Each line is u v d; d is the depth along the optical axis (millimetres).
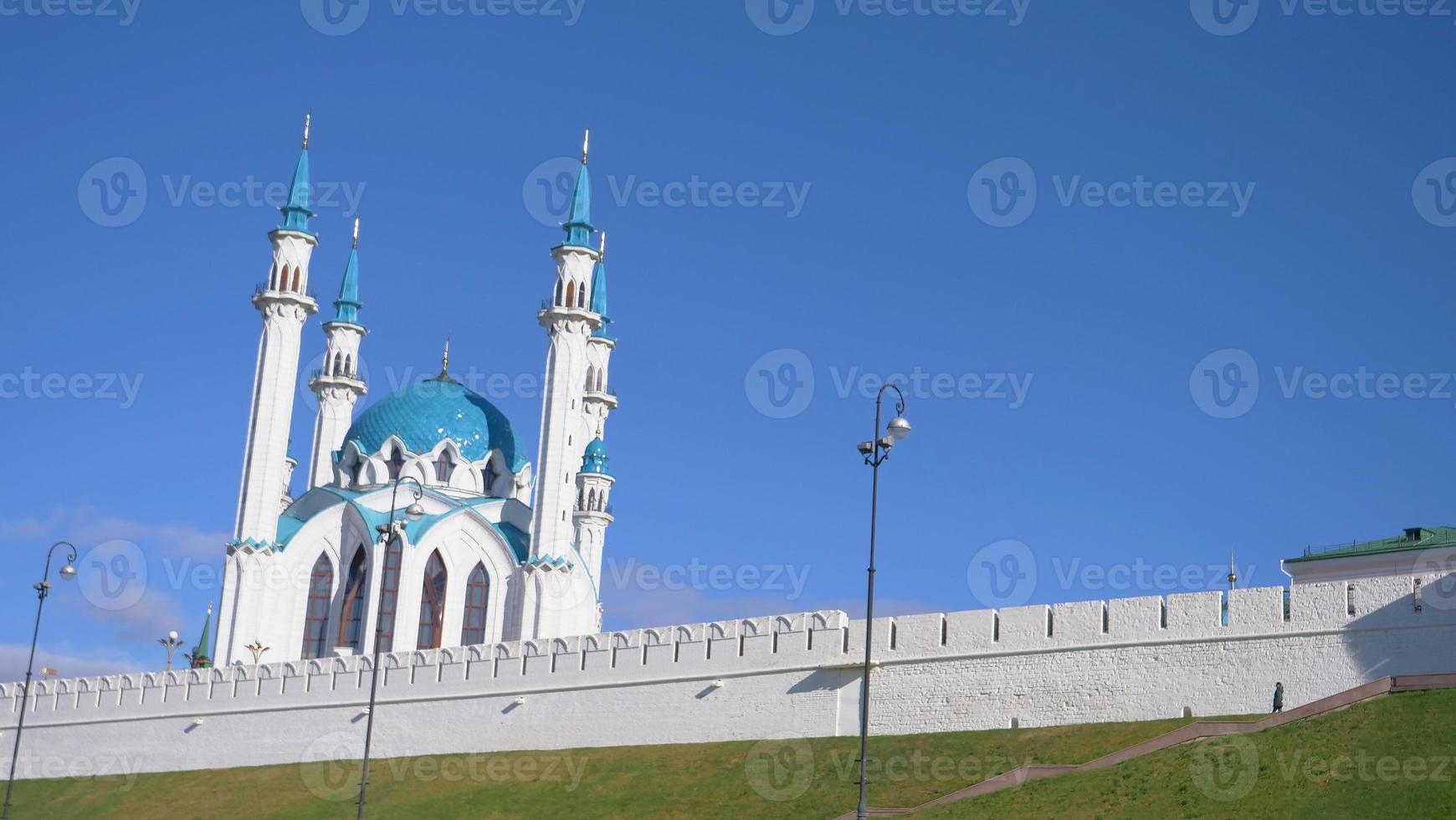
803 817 71188
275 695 105312
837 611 83375
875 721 79875
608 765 85625
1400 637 65812
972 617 78562
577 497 143250
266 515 124562
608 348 152375
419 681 99438
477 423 134125
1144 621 73188
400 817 84562
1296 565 103625
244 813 92625
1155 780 59531
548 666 94125
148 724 110875
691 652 88312
